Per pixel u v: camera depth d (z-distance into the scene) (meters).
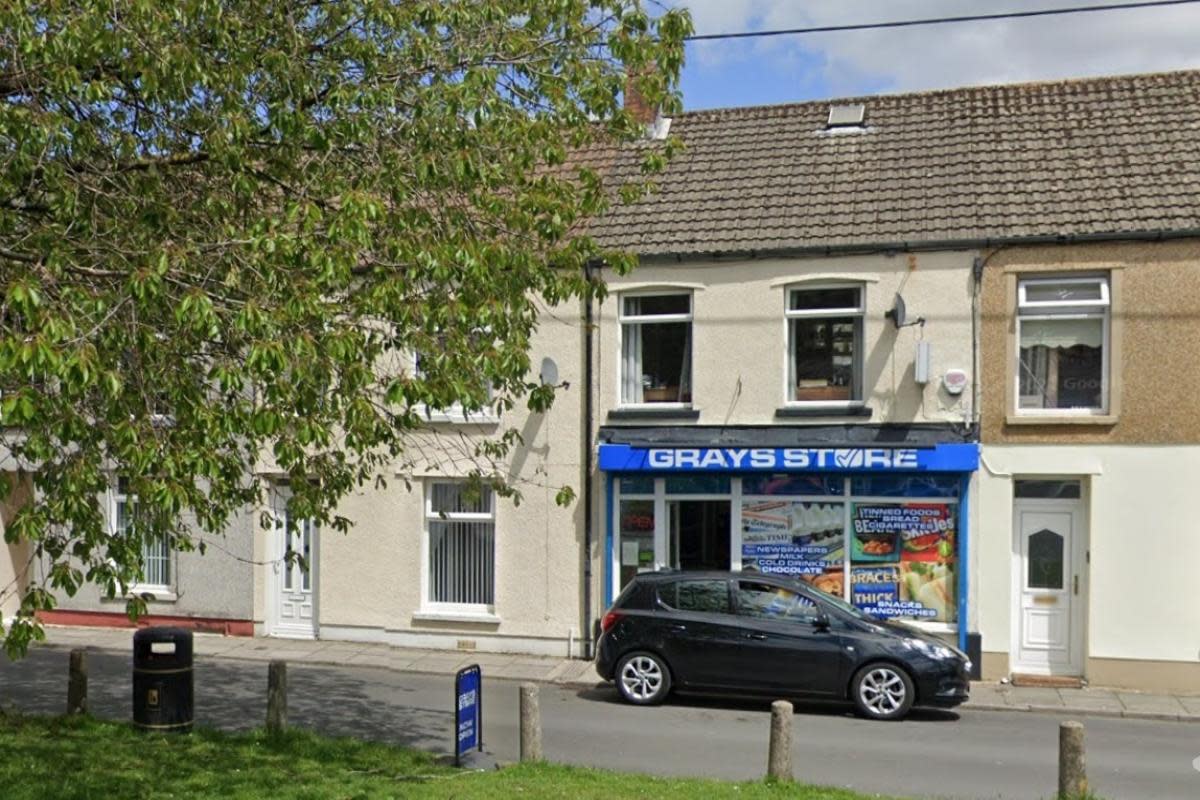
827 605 13.73
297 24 10.01
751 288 16.69
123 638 18.66
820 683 13.44
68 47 8.26
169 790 8.81
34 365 6.41
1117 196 15.89
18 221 9.06
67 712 11.79
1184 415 15.20
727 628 13.73
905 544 16.22
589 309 16.17
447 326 8.88
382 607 18.17
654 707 13.91
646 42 10.08
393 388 8.12
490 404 10.16
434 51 9.82
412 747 11.20
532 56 10.18
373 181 9.23
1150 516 15.30
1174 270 15.22
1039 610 15.92
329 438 8.76
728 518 16.92
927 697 13.21
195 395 7.93
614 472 17.14
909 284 16.09
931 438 15.88
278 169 9.74
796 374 16.75
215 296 7.92
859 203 16.95
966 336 15.87
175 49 8.66
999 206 16.20
